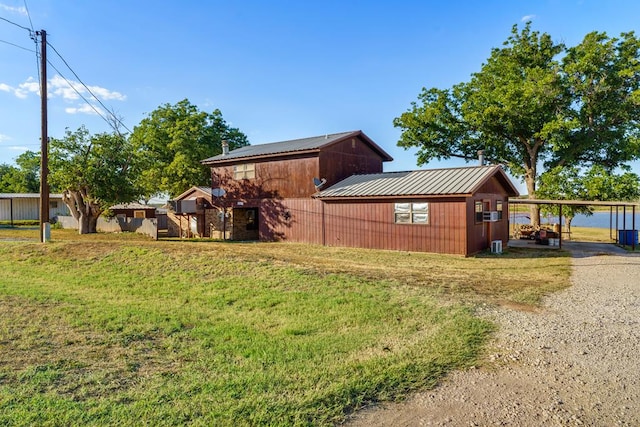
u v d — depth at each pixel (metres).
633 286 8.62
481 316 6.23
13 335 5.40
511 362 4.43
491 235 16.56
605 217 55.53
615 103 22.44
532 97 22.70
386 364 4.36
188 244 14.76
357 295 7.66
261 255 12.27
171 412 3.29
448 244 14.58
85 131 22.48
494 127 24.52
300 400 3.52
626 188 20.66
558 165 23.84
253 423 3.14
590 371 4.19
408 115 26.64
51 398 3.54
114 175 22.84
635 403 3.52
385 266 11.48
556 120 22.16
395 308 6.73
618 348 4.84
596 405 3.49
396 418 3.28
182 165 29.75
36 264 11.78
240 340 5.31
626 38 22.27
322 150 18.81
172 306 7.22
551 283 8.97
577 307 6.82
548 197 22.33
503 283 8.95
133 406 3.39
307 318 6.34
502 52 26.81
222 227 22.64
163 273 10.19
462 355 4.62
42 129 15.43
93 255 12.34
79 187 23.03
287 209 19.77
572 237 23.97
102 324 5.98
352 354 4.72
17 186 50.88
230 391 3.71
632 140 21.98
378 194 16.06
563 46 25.55
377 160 22.94
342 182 19.25
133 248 12.80
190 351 4.88
